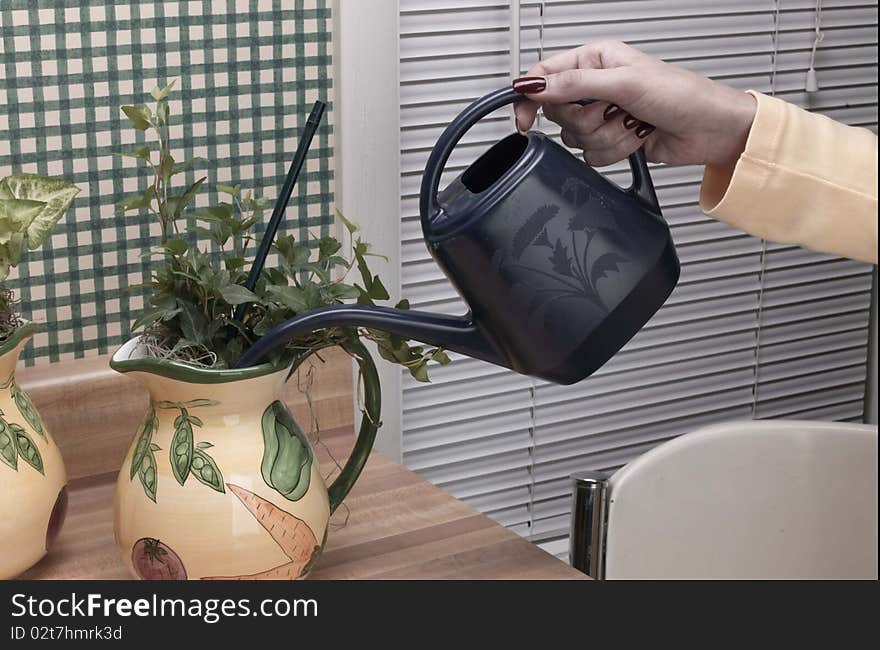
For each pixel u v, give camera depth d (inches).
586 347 32.3
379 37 51.1
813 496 51.6
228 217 36.7
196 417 34.1
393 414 58.1
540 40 59.6
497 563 38.5
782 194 36.1
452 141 32.3
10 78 42.4
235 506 33.8
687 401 70.2
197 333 35.4
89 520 41.5
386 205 53.4
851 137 36.7
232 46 46.5
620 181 64.5
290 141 49.1
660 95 35.0
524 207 31.5
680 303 68.1
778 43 68.0
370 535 40.5
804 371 74.2
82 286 45.4
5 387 35.6
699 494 50.4
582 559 47.6
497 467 63.6
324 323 33.2
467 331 33.3
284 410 36.0
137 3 44.1
